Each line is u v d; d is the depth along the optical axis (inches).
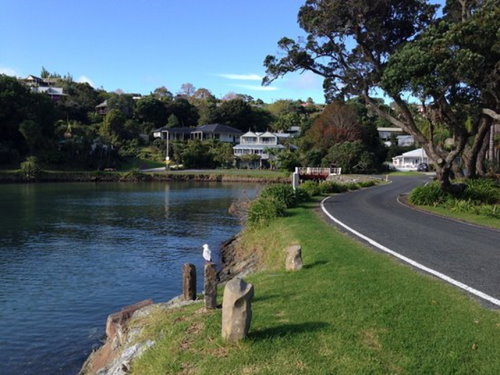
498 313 242.5
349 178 2037.4
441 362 189.0
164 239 952.3
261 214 782.5
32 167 2770.7
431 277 323.0
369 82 1011.3
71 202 1659.7
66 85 5216.5
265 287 321.7
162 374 208.2
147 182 2864.2
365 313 244.7
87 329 444.5
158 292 573.0
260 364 196.5
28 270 682.8
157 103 4940.9
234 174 3043.8
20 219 1216.8
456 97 828.0
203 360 208.7
